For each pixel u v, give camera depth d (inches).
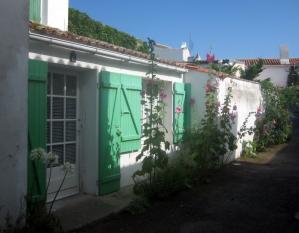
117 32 427.8
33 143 146.4
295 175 249.0
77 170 186.9
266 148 375.2
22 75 124.5
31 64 145.9
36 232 125.3
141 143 216.4
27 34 126.1
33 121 146.7
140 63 209.6
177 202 181.6
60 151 177.0
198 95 265.9
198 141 228.8
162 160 183.0
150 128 185.2
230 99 274.4
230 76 298.7
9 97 120.8
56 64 164.2
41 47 154.8
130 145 206.4
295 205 179.8
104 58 187.5
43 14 251.4
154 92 195.6
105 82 185.5
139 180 199.3
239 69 542.3
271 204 181.2
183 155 224.1
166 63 233.3
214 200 186.5
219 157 256.8
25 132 125.9
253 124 360.5
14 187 122.5
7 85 120.3
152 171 189.3
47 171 169.0
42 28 151.9
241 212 168.7
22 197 124.9
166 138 249.8
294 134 489.7
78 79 185.9
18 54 123.2
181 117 257.0
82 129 187.5
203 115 263.9
